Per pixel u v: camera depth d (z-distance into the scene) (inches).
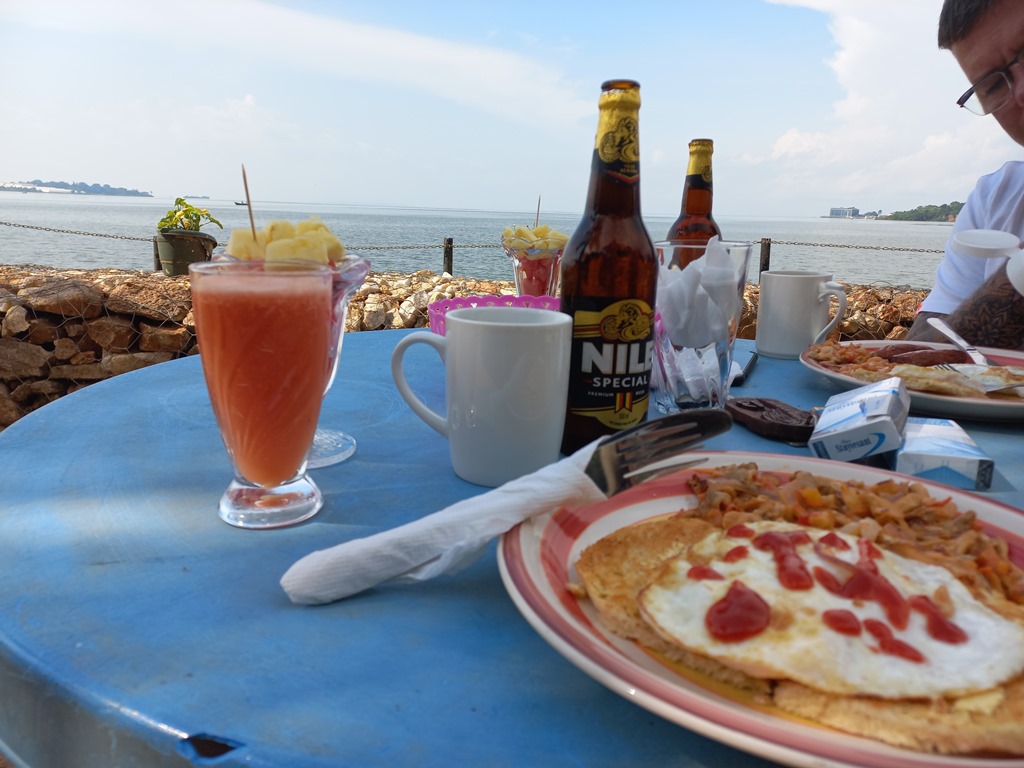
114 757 19.5
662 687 17.4
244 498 32.3
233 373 30.0
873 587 21.9
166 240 235.5
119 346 192.7
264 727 18.9
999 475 40.4
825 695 18.4
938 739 17.0
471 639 23.6
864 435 39.3
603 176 38.0
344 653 22.5
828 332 74.2
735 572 23.4
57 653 21.8
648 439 30.1
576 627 20.1
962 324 77.9
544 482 27.8
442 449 42.9
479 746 18.6
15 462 38.6
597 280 38.2
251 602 25.5
